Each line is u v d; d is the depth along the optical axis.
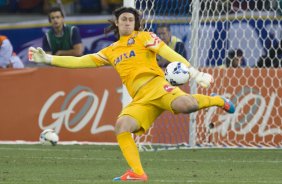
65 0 62.31
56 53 44.81
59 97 41.62
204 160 32.75
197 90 39.12
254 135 39.41
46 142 39.22
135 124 24.19
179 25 43.16
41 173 27.38
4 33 57.25
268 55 41.69
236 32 43.03
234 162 31.91
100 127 41.03
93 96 41.09
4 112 42.44
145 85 24.62
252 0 46.00
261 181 24.95
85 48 54.72
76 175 26.70
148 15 38.16
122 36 25.42
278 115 39.16
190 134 39.50
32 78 42.06
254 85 39.38
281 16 43.88
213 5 43.88
